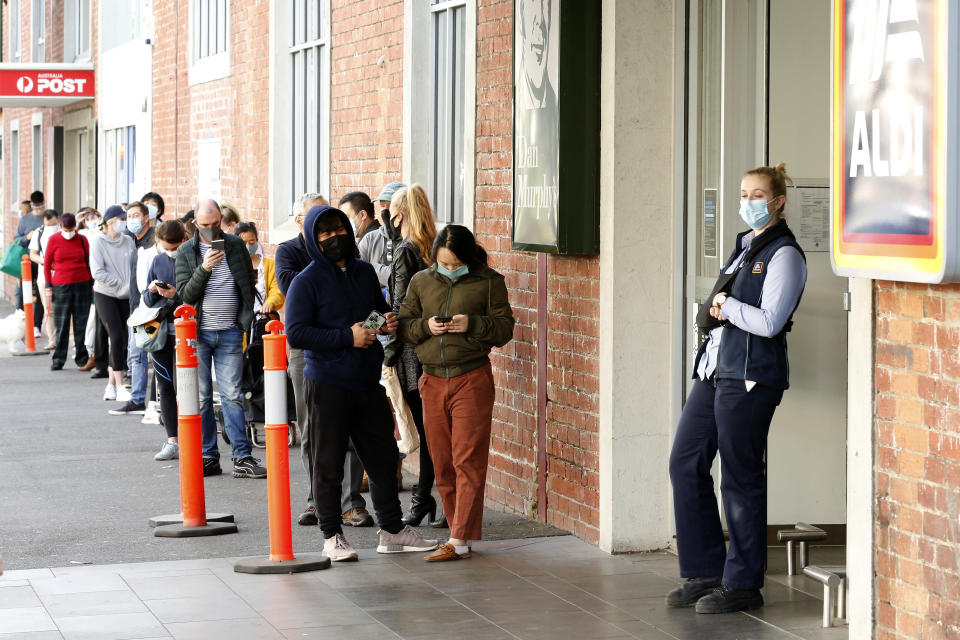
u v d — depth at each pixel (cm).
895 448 905
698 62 1256
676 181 1266
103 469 1830
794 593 1139
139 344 1852
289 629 1052
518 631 1045
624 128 1256
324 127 2245
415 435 1431
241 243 1755
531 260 1452
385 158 1912
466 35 1600
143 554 1332
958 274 818
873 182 880
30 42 5566
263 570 1225
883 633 923
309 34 2331
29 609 1109
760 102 1235
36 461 1894
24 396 2598
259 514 1525
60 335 3016
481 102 1565
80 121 4503
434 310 1275
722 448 1067
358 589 1172
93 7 4228
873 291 921
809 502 1281
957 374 845
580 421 1353
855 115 896
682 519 1111
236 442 1758
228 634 1039
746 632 1032
